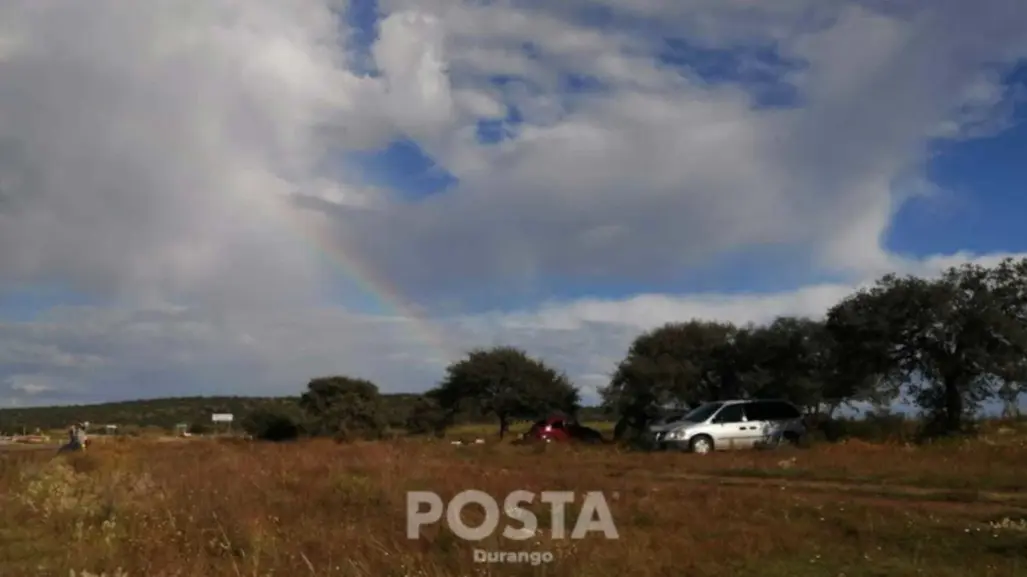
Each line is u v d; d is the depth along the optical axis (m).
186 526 12.01
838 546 10.72
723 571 9.56
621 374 43.34
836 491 15.72
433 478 16.38
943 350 31.08
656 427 29.97
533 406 58.88
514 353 60.47
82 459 21.19
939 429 30.69
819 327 39.16
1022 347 30.00
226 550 10.73
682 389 42.28
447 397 59.97
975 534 11.12
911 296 31.20
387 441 36.97
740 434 27.56
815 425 32.06
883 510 12.88
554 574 9.34
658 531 11.49
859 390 32.16
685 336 44.16
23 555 11.15
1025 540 10.72
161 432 68.50
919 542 10.77
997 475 16.73
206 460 21.41
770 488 16.17
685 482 17.72
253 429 56.12
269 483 15.94
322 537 11.14
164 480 16.25
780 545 10.71
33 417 91.31
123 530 12.06
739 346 42.31
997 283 31.42
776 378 39.50
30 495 14.89
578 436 38.22
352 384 60.09
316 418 57.53
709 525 11.98
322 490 14.79
